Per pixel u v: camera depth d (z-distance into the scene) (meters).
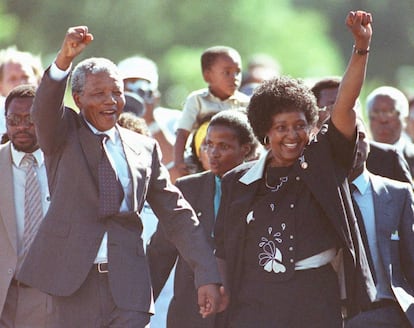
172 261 16.38
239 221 13.97
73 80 14.40
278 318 13.73
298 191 13.82
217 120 16.47
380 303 15.36
